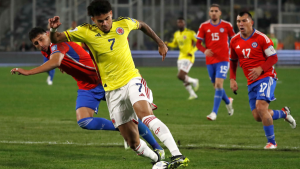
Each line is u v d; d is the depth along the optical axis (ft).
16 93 152.97
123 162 60.80
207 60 111.86
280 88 172.86
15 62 325.62
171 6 333.21
